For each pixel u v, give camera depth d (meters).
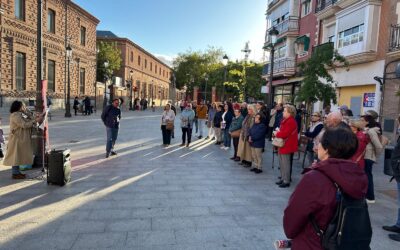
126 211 5.39
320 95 12.81
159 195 6.32
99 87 41.56
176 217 5.22
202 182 7.45
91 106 30.84
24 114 7.15
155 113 39.12
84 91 36.00
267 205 6.00
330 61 13.10
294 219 2.15
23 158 6.91
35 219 4.93
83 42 35.66
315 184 2.08
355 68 17.56
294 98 14.79
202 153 11.33
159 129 18.84
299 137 10.41
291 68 25.19
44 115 7.84
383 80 15.33
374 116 6.31
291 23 25.70
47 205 5.53
